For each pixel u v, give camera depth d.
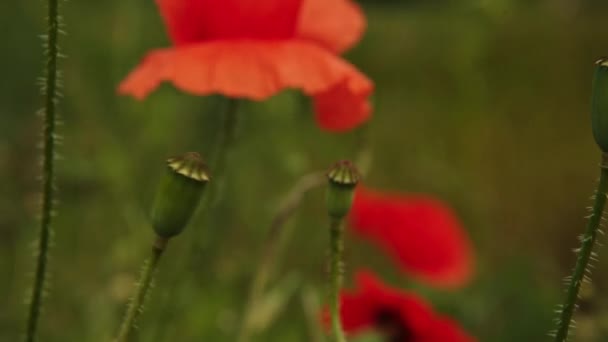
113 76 1.05
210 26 0.56
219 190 0.57
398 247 0.72
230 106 0.57
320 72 0.55
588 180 1.35
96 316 0.80
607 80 0.45
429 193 1.19
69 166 1.02
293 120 0.99
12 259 1.01
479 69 1.10
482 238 1.16
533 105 1.41
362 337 0.61
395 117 1.42
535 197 1.31
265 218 0.95
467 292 0.94
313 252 1.01
